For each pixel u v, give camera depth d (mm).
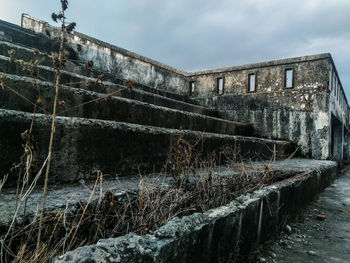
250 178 3115
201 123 5711
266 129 8125
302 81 7605
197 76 10039
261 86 8391
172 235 1250
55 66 1409
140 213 1842
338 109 9695
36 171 2186
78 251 987
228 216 1698
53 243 1433
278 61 8016
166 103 6449
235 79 9000
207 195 2457
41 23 7988
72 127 2416
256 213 2109
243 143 5176
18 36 6156
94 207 1768
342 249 2457
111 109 3707
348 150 15516
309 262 2156
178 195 2266
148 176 2951
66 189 2111
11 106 2822
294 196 3139
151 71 8977
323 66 7270
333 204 4078
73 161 2428
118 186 2299
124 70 8125
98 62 7523
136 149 3033
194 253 1368
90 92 3500
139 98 5605
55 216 1529
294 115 7648
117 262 973
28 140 1291
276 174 3801
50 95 3133
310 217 3404
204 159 4078
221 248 1622
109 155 2746
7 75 2873
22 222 1377
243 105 8680
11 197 1758
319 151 7156
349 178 7258
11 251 1235
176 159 2637
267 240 2385
